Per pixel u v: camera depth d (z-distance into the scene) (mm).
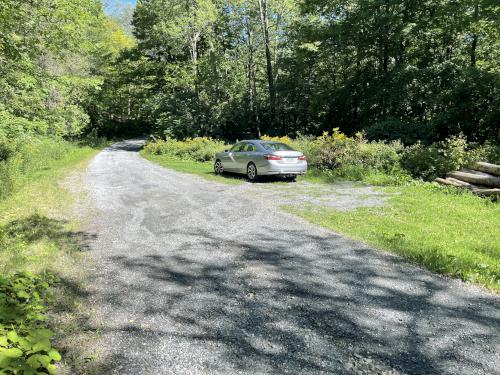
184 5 35125
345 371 2721
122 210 8266
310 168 14992
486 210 7785
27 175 13727
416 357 2893
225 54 38344
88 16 16141
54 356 2400
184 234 6340
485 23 19484
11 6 10445
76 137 43281
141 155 31375
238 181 13289
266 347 3021
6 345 2363
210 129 36281
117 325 3352
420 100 22750
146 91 47094
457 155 11531
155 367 2754
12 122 14102
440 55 25875
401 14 22750
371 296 3955
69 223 6992
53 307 3643
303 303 3799
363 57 27766
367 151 13664
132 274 4555
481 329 3305
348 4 25469
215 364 2793
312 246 5641
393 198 9148
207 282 4328
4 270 4352
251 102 36125
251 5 32938
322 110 32062
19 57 11477
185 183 12773
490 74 17266
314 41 27609
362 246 5617
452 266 4676
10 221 6879
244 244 5766
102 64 42969
